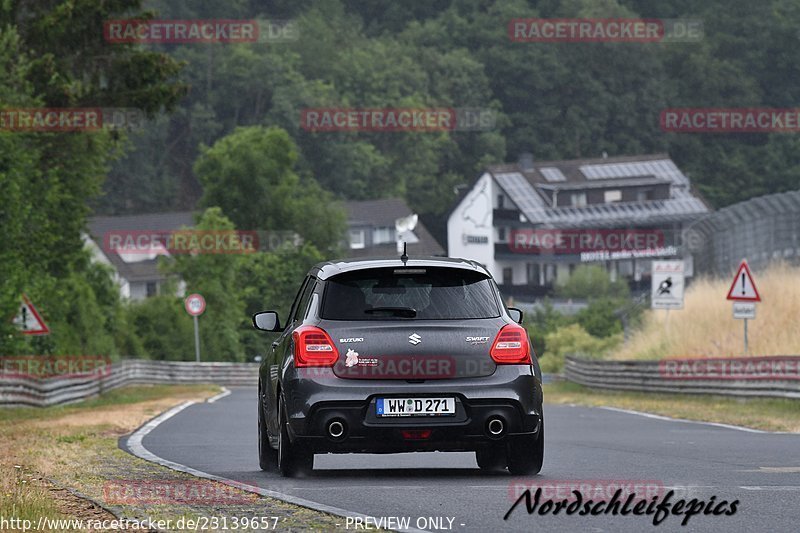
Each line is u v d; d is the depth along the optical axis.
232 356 169.38
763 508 21.23
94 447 37.28
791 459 32.09
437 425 25.53
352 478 26.67
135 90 111.75
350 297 26.17
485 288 26.52
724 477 26.66
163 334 152.12
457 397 25.62
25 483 24.02
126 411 63.47
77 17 109.69
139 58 112.00
